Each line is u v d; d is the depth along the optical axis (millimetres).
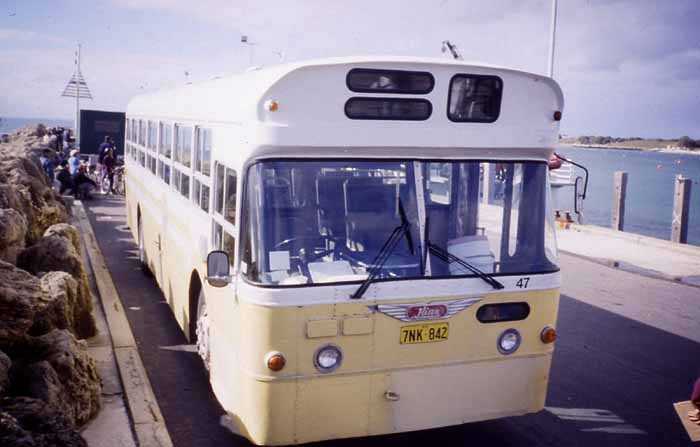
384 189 5047
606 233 18328
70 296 7500
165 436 5762
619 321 10281
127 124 13727
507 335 5309
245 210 4922
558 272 5496
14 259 8258
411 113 5066
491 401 5344
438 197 5168
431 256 5098
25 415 4750
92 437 5676
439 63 5062
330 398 4863
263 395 4758
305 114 4820
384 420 5031
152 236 10227
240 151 5070
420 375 5074
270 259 4758
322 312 4766
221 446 5879
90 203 21812
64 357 5812
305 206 4875
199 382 7285
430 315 5035
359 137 4941
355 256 4945
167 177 8836
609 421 6672
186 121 7488
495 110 5293
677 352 8867
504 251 5367
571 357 8609
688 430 4691
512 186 5422
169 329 9086
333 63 4812
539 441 6188
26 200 10688
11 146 26031
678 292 12219
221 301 5551
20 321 5906
